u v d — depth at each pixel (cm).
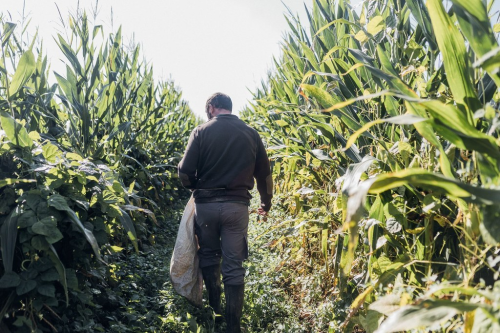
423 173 136
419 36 304
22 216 258
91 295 328
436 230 235
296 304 427
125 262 496
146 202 686
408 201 252
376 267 261
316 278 399
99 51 516
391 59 306
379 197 248
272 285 470
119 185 328
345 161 347
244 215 390
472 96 177
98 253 274
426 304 136
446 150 223
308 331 363
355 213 133
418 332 191
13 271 257
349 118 281
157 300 418
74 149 442
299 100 539
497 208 146
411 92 198
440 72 262
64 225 296
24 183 285
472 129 153
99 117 550
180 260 396
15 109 389
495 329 139
